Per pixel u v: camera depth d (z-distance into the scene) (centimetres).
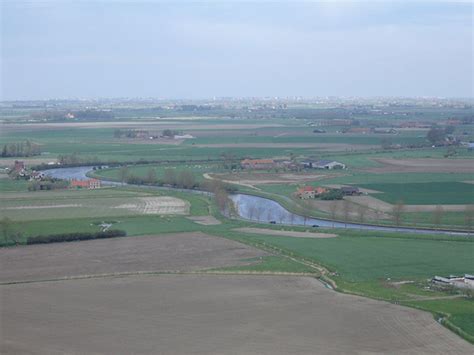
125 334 11794
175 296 14125
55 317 12688
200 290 14588
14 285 15000
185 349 11100
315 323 12362
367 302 13650
